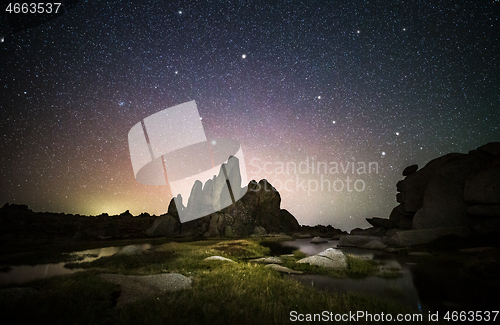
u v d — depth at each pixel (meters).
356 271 10.98
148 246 22.47
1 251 19.28
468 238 16.64
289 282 8.38
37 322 4.64
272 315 5.43
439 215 19.59
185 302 5.95
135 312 5.25
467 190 17.73
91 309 5.30
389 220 27.23
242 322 5.02
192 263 11.98
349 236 24.20
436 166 23.08
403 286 8.56
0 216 33.25
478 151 19.45
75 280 7.68
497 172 16.73
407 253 16.42
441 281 9.13
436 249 16.06
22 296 5.81
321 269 11.33
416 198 23.70
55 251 19.22
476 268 10.34
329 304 6.21
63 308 5.27
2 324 4.49
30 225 33.56
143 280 7.79
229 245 21.88
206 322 4.96
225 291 7.04
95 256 16.25
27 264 13.27
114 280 7.63
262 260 14.09
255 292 7.11
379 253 17.33
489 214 16.72
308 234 41.09
